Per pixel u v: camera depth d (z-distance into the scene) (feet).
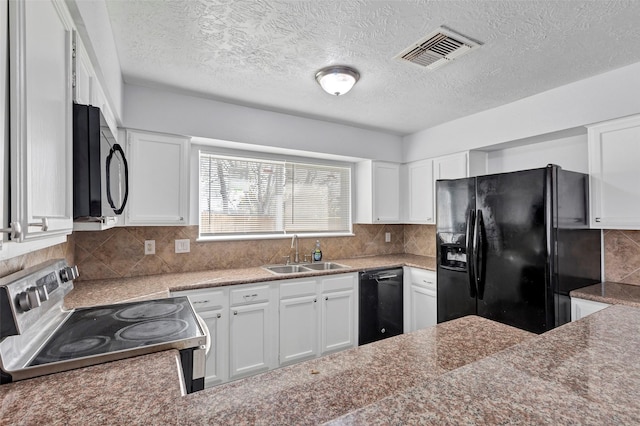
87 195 3.52
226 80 7.61
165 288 7.06
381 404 2.07
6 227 2.11
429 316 10.14
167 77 7.42
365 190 12.26
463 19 5.29
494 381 2.37
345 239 12.40
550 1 4.84
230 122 9.05
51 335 4.10
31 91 2.41
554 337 3.28
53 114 2.92
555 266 6.64
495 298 7.57
